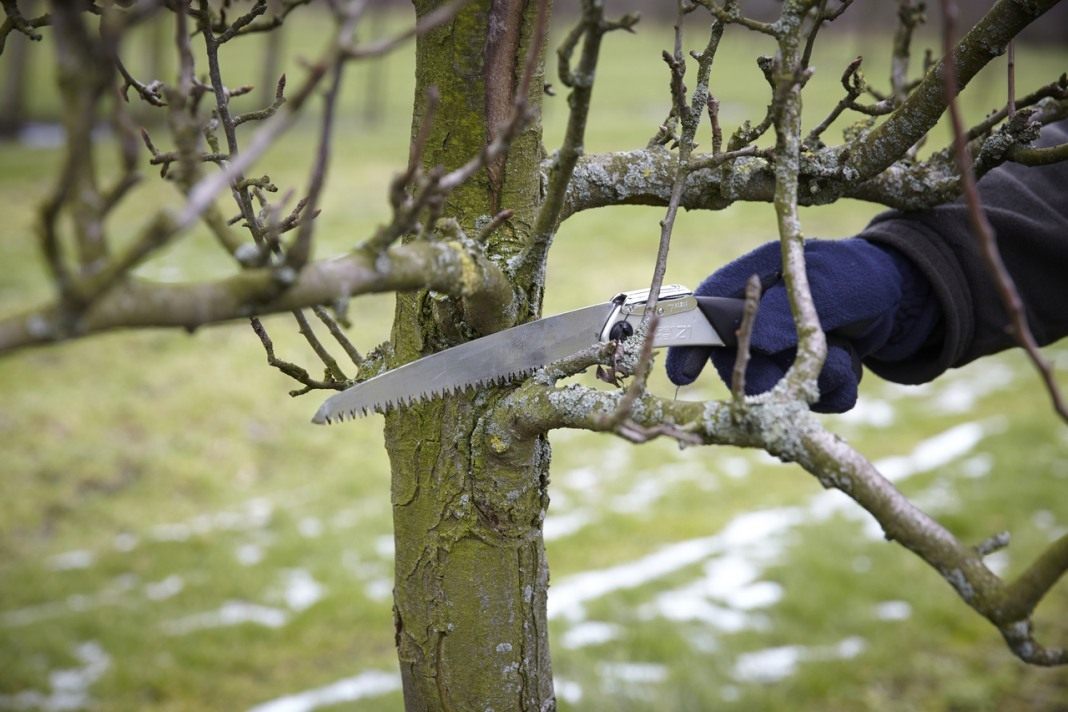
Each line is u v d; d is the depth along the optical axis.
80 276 0.96
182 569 8.19
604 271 16.12
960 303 2.10
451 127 1.80
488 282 1.60
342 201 19.19
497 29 1.77
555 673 6.26
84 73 0.92
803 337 1.43
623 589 7.52
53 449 10.04
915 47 27.98
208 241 16.19
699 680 6.17
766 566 7.84
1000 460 9.56
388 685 6.46
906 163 2.13
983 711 5.93
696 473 9.95
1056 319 2.28
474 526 1.90
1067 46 39.44
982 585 1.25
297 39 37.81
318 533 8.80
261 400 11.52
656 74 40.66
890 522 1.29
